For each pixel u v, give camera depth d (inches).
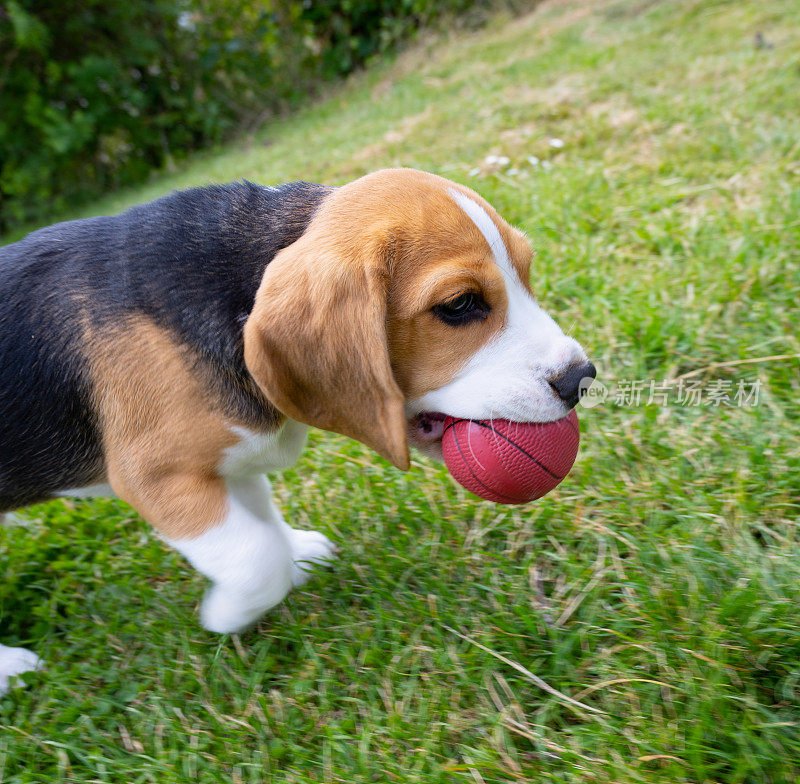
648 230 36.1
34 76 98.7
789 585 24.5
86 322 24.4
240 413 23.9
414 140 60.7
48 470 25.4
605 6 82.4
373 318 22.4
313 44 112.0
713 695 22.8
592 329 32.6
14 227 102.2
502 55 81.5
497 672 24.4
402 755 23.5
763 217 35.1
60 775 24.4
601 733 23.0
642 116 49.5
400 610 26.0
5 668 26.4
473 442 24.0
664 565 25.6
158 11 102.5
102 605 28.0
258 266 24.0
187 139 107.4
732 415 29.0
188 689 25.5
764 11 62.6
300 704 24.8
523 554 27.1
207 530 24.3
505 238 24.0
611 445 28.9
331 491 30.0
